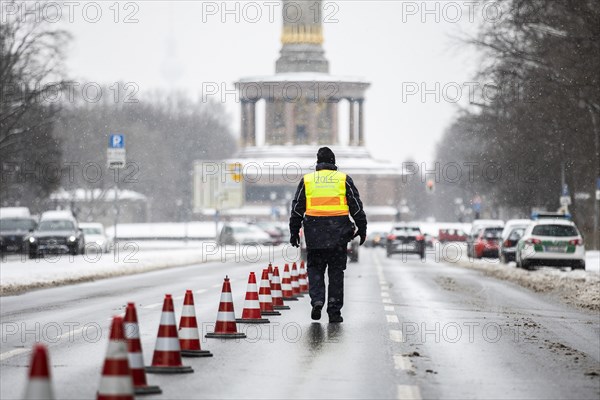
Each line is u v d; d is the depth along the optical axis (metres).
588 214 169.25
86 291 68.00
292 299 58.72
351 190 42.34
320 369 30.73
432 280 84.69
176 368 29.30
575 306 58.31
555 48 112.25
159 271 98.81
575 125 126.38
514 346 37.47
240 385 27.52
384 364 31.97
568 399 26.50
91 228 156.00
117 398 20.33
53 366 30.80
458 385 28.33
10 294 64.94
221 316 38.44
